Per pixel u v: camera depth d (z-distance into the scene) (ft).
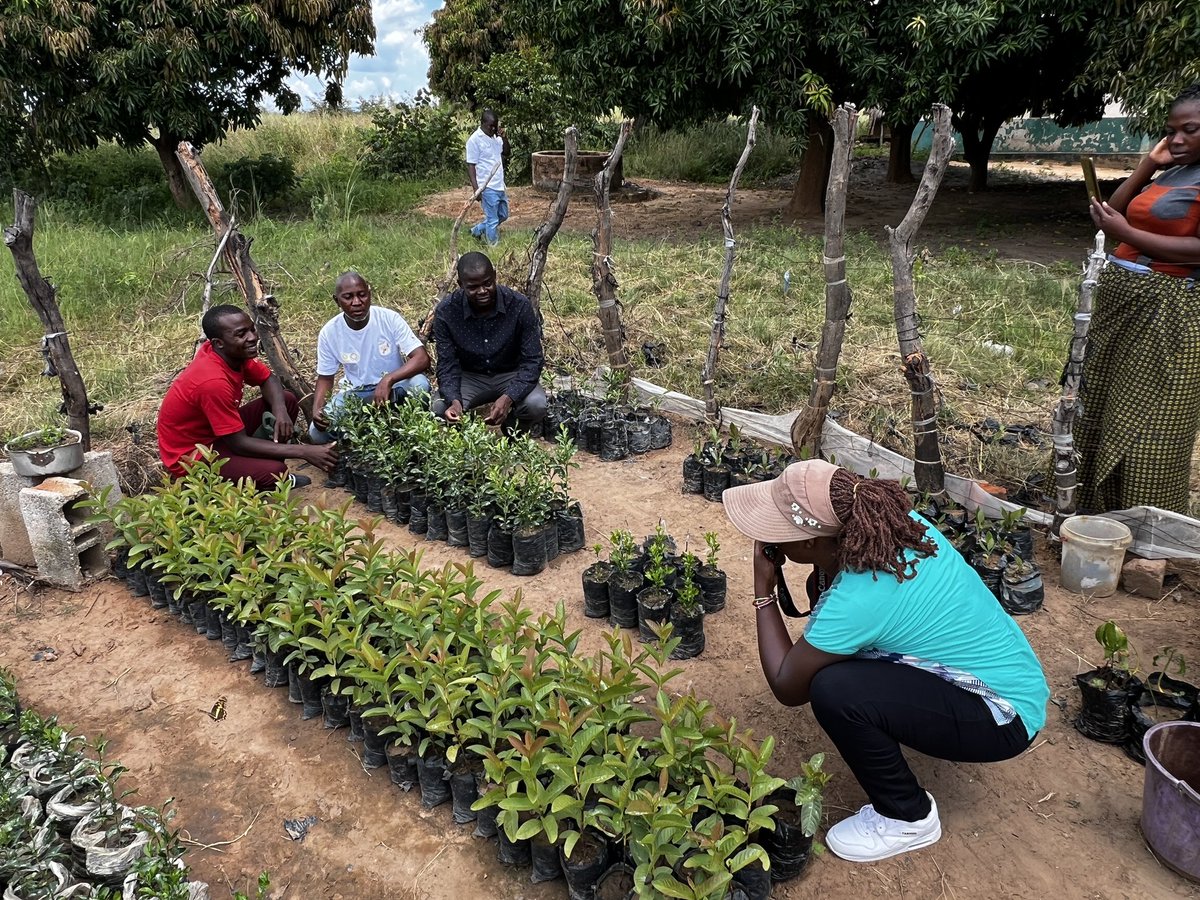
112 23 37.58
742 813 7.72
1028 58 33.65
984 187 47.75
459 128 58.75
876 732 8.03
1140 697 9.82
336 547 11.84
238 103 41.37
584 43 33.63
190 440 15.28
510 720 9.38
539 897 8.41
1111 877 8.27
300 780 10.00
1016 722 8.20
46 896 7.75
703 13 29.66
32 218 13.80
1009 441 16.71
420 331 20.84
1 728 10.14
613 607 12.42
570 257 30.94
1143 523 12.63
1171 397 11.92
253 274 17.76
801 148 32.48
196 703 11.35
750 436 18.01
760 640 8.86
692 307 24.88
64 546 13.60
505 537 13.97
